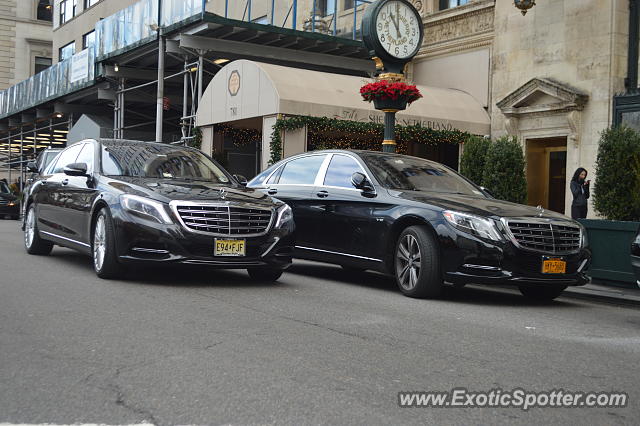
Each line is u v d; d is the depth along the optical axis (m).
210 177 8.88
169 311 5.98
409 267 7.55
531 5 16.23
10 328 5.21
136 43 21.59
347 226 8.39
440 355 4.75
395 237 7.84
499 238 7.05
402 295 7.73
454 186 8.73
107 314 5.78
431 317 6.29
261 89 17.41
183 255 7.24
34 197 10.34
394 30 13.04
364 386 3.93
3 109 34.91
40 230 10.06
